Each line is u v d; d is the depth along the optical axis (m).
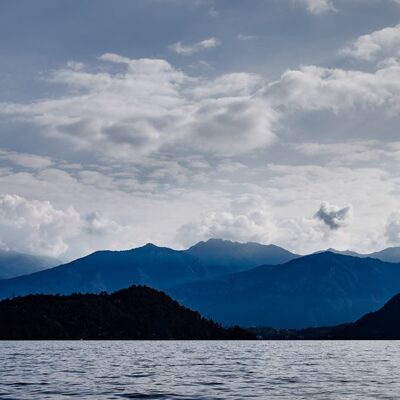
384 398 103.06
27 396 101.69
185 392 110.12
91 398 99.88
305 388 118.06
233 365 193.12
